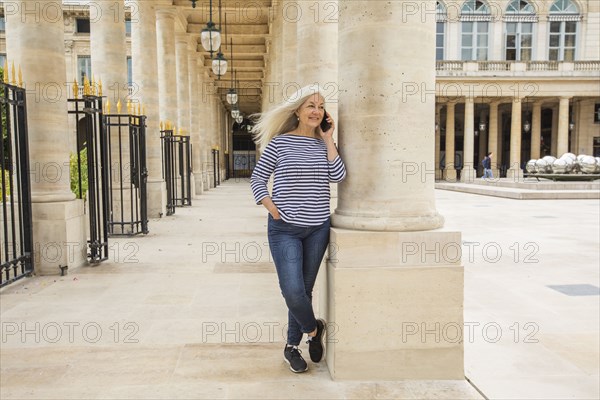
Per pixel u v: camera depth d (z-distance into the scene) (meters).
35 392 3.37
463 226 12.09
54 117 6.79
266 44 22.16
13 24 6.67
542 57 38.50
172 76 16.44
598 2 37.88
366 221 3.49
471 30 38.50
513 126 37.19
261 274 6.74
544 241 9.82
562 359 3.96
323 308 3.99
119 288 6.04
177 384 3.48
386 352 3.52
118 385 3.47
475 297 5.80
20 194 6.54
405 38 3.42
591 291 6.05
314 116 3.52
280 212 3.42
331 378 3.57
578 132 40.31
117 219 10.61
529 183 22.52
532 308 5.37
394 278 3.48
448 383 3.50
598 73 36.44
